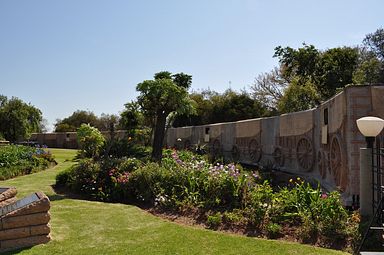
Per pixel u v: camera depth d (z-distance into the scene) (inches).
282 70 1246.9
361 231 186.4
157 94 489.7
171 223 232.8
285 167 476.4
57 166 614.5
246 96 1233.4
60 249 181.5
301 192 227.8
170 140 1010.1
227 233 211.8
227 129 698.8
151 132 673.0
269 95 1304.1
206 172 294.2
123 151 567.2
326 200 213.5
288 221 212.7
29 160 574.6
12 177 464.4
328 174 336.2
